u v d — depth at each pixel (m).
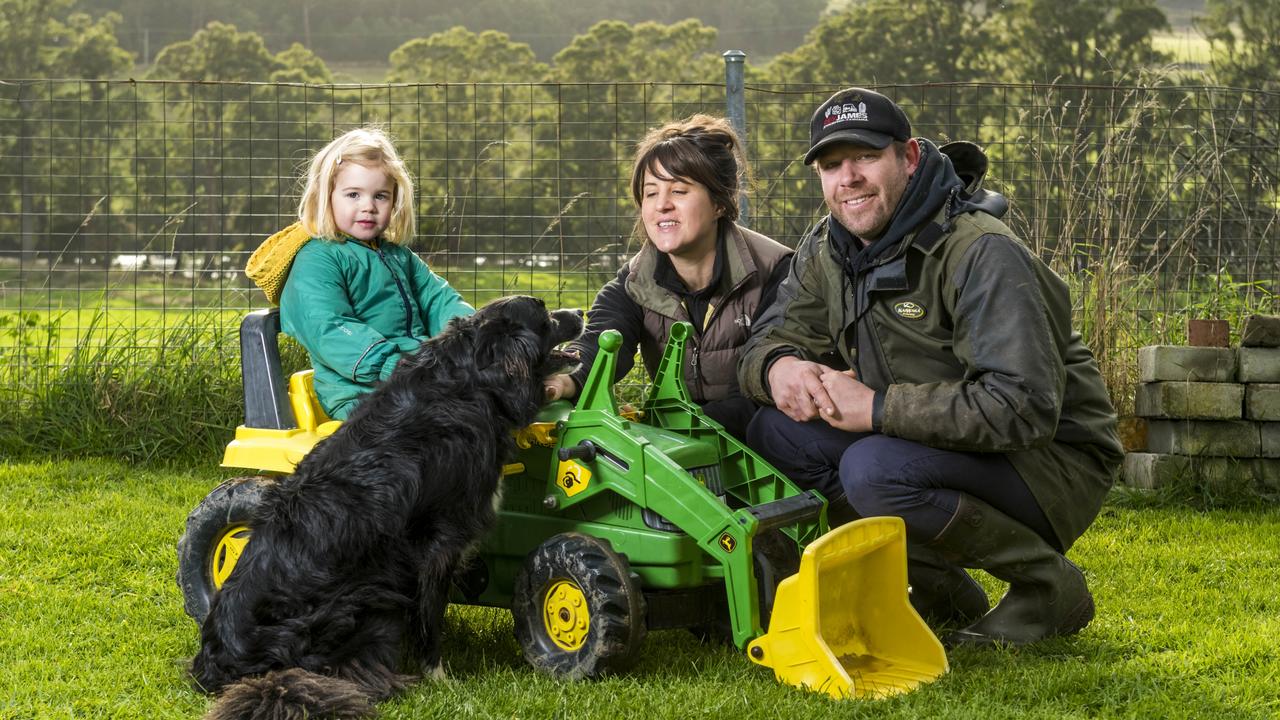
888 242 3.33
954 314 3.26
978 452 3.25
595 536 3.18
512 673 3.06
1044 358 3.12
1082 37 38.28
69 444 6.34
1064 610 3.35
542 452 3.30
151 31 94.25
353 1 105.88
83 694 2.93
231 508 3.50
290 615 2.88
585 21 108.50
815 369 3.37
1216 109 7.63
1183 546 4.62
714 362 3.86
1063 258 6.35
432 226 7.25
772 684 2.92
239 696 2.65
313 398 3.70
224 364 6.61
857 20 43.12
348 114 28.38
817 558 2.88
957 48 41.75
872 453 3.26
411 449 3.03
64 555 4.29
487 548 3.38
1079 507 3.39
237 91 30.53
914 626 3.13
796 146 11.20
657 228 3.69
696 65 54.44
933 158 3.33
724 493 3.40
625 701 2.79
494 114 28.20
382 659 2.92
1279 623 3.49
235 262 8.20
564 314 3.40
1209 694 2.89
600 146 26.33
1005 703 2.83
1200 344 5.71
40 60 55.41
